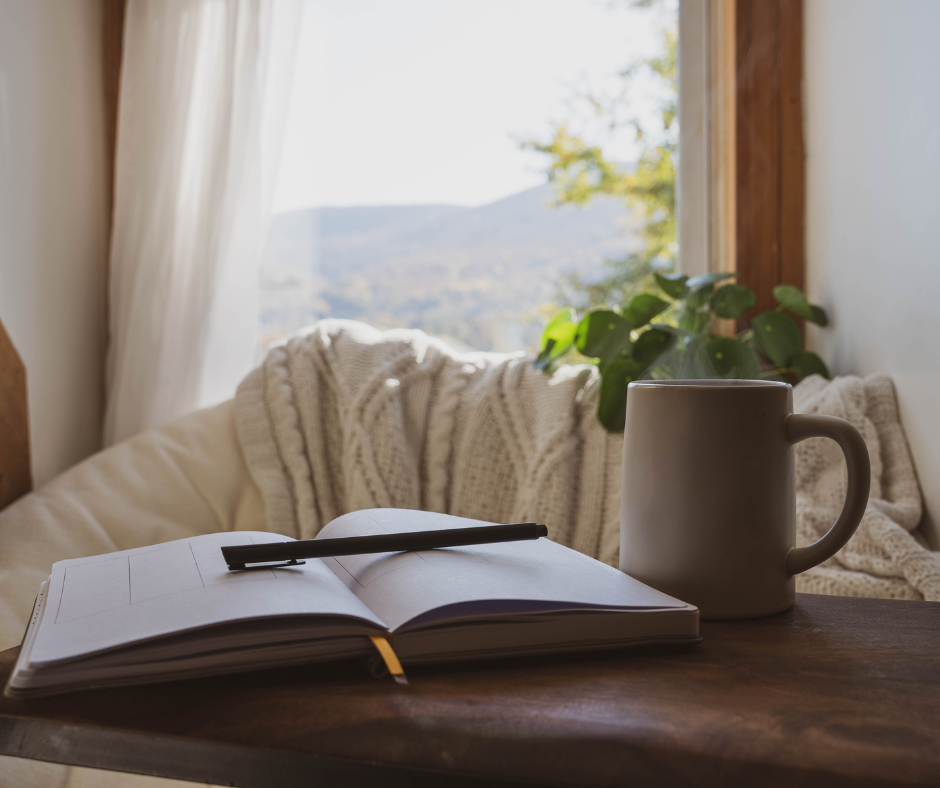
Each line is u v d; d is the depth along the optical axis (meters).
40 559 1.05
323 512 1.24
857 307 1.16
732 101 1.42
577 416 1.25
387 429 1.23
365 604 0.43
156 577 0.44
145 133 1.46
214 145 1.44
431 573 0.44
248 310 1.50
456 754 0.32
